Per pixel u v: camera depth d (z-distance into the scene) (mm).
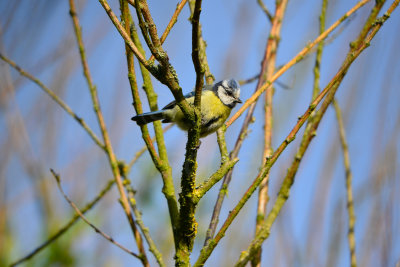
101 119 6184
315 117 5730
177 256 5148
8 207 8547
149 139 5609
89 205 6570
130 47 4508
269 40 7074
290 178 5590
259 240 5309
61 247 8688
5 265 8188
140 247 5523
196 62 4434
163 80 4598
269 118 6445
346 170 6758
